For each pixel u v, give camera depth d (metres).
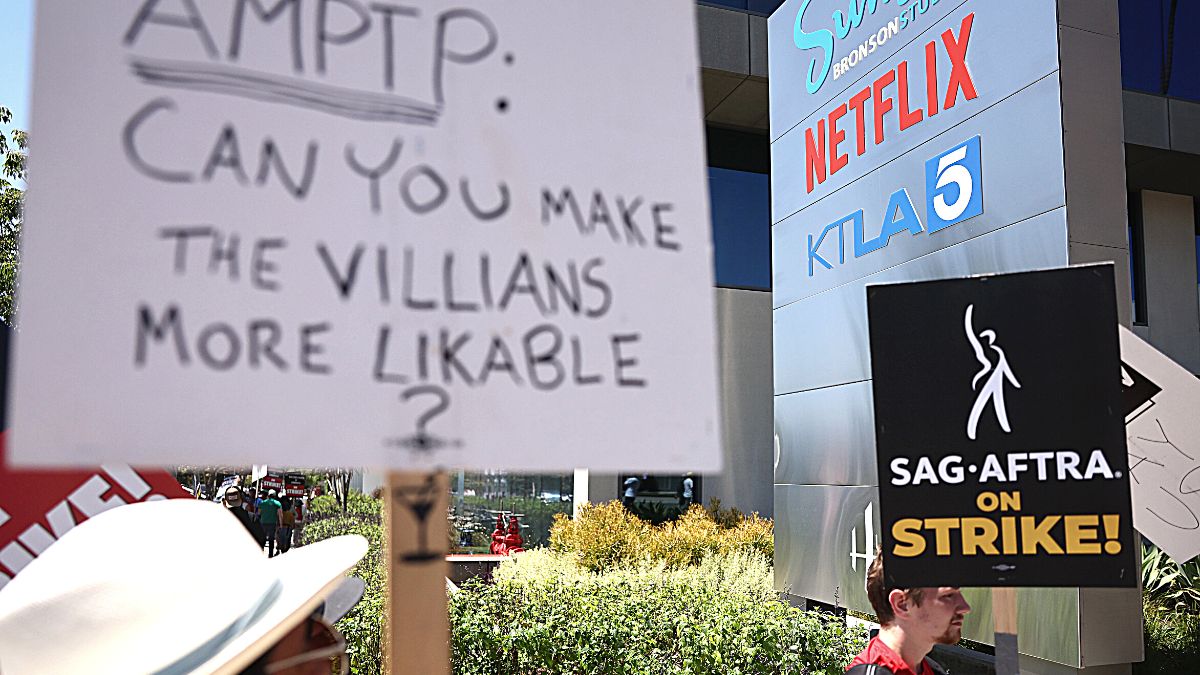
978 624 6.41
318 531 22.55
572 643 6.46
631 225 1.31
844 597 8.06
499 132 1.27
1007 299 2.55
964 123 6.81
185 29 1.15
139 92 1.11
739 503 15.23
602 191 1.30
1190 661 6.88
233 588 1.73
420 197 1.22
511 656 6.49
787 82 9.48
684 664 6.25
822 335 8.65
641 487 15.34
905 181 7.48
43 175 1.05
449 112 1.25
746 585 9.91
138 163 1.10
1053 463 2.48
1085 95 6.00
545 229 1.26
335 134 1.20
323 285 1.15
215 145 1.14
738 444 15.33
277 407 1.10
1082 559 2.44
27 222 1.03
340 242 1.17
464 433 1.17
